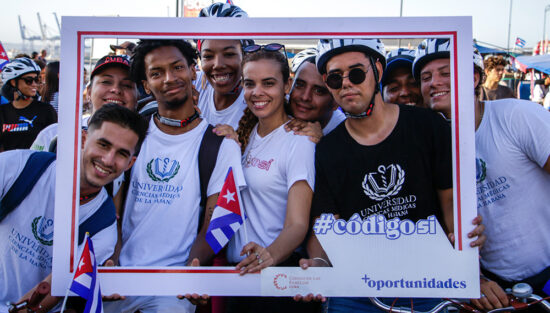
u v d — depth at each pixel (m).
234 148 2.32
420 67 2.25
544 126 2.18
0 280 2.31
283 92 2.32
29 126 4.59
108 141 2.22
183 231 2.30
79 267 1.87
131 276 2.22
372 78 2.21
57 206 2.16
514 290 2.08
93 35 2.19
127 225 2.28
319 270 2.21
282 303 2.49
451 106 2.16
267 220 2.31
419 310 2.31
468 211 2.14
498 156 2.29
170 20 2.20
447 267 2.17
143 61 2.30
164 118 2.31
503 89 4.34
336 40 2.21
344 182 2.24
